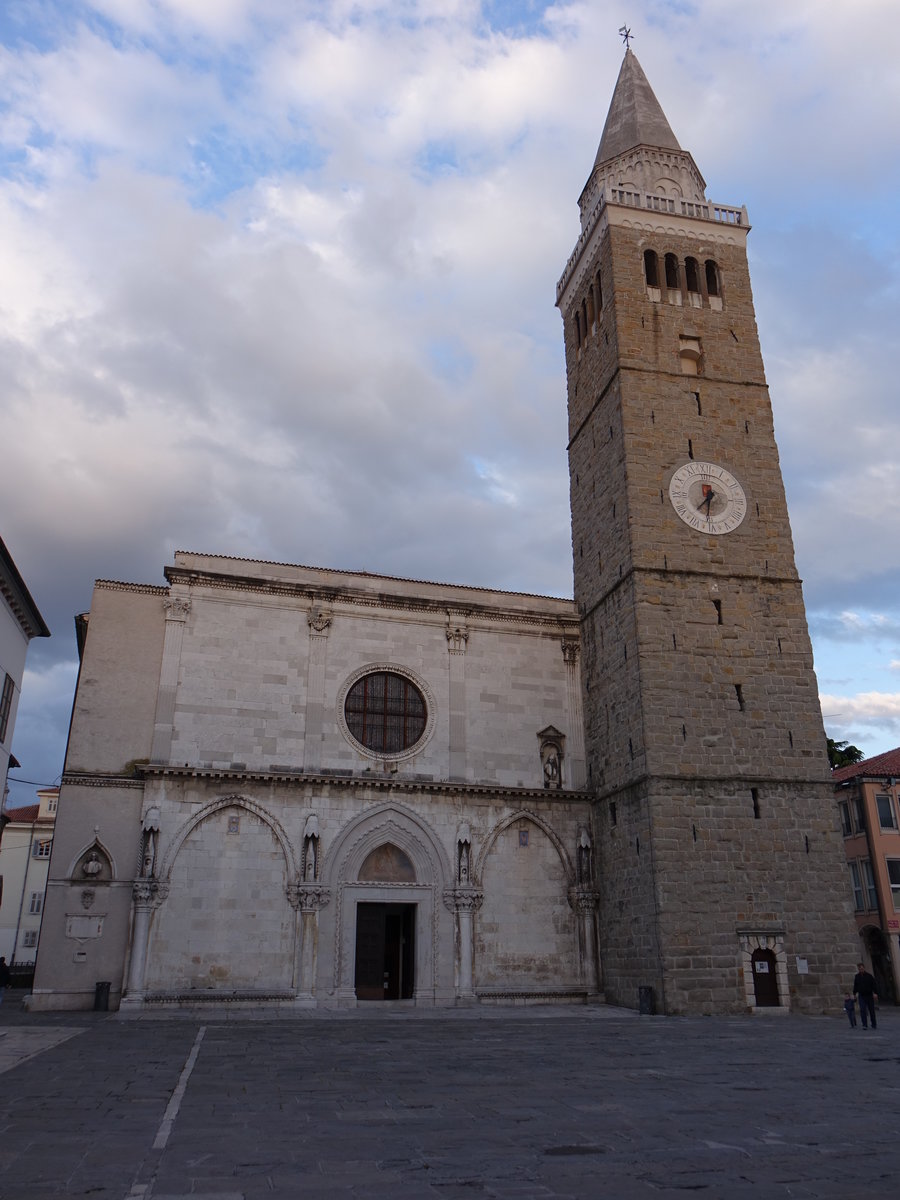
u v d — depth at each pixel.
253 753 42.44
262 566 45.91
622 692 44.12
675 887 39.03
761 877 40.06
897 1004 50.75
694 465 46.84
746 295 51.69
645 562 44.22
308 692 44.09
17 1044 25.78
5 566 38.91
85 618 45.81
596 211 52.97
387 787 43.16
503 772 46.19
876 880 53.16
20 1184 10.73
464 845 43.25
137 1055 23.53
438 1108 16.08
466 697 46.78
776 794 41.53
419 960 41.53
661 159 56.09
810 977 39.06
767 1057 23.81
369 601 46.50
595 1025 33.22
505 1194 10.45
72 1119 14.84
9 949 80.50
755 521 46.62
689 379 48.69
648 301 49.78
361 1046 25.97
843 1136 13.85
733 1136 13.82
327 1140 13.34
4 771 42.41
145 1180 10.95
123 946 39.16
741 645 43.94
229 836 40.62
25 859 83.00
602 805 45.22
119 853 40.16
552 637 49.41
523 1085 18.86
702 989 37.88
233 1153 12.44
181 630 43.19
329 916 40.72
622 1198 10.31
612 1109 16.08
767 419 49.06
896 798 54.97
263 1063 22.11
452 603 47.69
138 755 41.59
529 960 43.03
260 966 39.34
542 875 44.56
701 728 41.88
